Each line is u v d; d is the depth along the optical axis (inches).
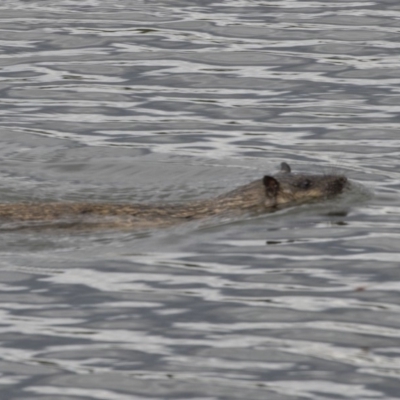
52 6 4160.9
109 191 2549.2
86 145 2864.2
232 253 2090.3
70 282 1971.0
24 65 3494.1
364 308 1850.4
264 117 3043.8
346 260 2047.2
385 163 2664.9
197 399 1589.6
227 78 3348.9
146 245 2132.1
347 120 2994.6
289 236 2167.8
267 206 2319.1
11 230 2196.1
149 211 2277.3
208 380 1636.3
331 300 1884.8
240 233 2188.7
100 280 1975.9
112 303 1883.6
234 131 2945.4
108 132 2960.1
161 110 3117.6
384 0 4143.7
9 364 1697.8
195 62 3486.7
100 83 3334.2
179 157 2760.8
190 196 2507.4
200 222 2247.8
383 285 1936.5
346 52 3540.8
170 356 1706.4
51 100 3216.0
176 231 2199.8
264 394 1594.5
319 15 3961.6
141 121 3038.9
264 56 3521.2
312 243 2132.1
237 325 1802.4
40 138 2925.7
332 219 2255.2
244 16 3966.5
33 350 1736.0
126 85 3314.5
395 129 2918.3
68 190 2556.6
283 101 3157.0
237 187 2458.2
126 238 2167.8
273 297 1898.4
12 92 3275.1
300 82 3299.7
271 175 2447.1
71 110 3134.8
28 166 2728.8
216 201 2333.9
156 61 3499.0
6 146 2871.6
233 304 1877.5
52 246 2128.4
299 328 1786.4
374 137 2866.6
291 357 1696.6
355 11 3998.5
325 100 3154.5
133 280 1974.7
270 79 3329.2
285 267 2021.4
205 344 1740.9
